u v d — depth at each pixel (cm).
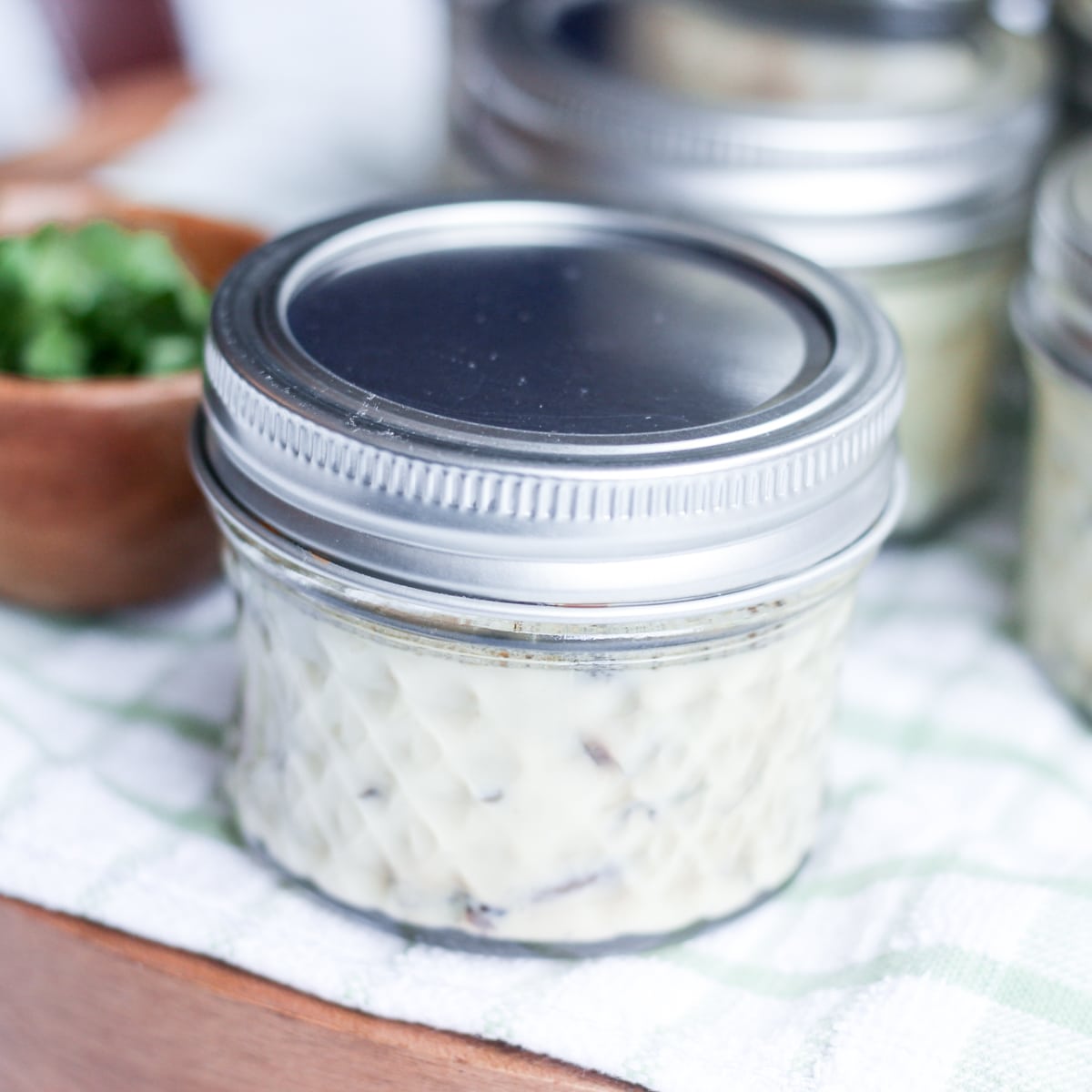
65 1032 35
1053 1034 33
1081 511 37
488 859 33
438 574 31
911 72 42
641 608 31
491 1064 33
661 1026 33
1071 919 34
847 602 34
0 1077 36
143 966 34
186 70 63
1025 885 34
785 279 35
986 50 43
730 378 33
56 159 49
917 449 41
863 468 32
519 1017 33
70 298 38
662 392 33
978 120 40
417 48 64
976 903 34
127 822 35
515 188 37
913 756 37
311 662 33
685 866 34
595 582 31
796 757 34
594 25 44
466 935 34
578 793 33
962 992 33
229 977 34
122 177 48
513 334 34
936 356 41
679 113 40
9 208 41
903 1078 32
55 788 36
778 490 31
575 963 34
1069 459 37
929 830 36
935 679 39
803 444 32
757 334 34
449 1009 33
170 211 41
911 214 40
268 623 33
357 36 65
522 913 33
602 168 40
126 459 37
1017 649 39
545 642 32
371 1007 33
